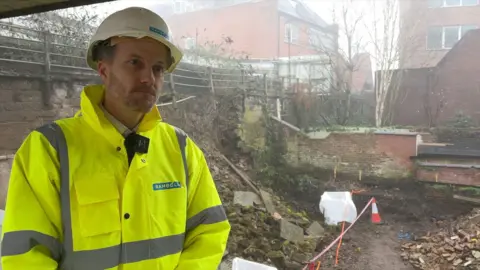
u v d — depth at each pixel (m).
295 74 10.52
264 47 12.14
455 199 6.30
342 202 5.83
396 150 7.39
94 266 0.95
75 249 0.94
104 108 1.11
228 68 9.87
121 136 1.04
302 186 8.21
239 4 12.46
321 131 8.63
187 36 10.99
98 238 0.95
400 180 7.16
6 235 0.90
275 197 7.98
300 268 5.33
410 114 7.43
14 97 4.16
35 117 4.37
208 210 1.18
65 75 4.86
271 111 9.70
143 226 1.01
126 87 1.03
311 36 11.33
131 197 1.01
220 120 8.95
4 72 4.05
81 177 0.97
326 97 9.35
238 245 5.66
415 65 7.77
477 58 6.42
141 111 1.05
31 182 0.94
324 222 6.93
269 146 9.05
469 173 6.25
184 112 7.98
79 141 1.02
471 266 4.68
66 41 5.10
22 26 4.57
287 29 12.19
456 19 7.45
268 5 12.16
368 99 8.62
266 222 6.73
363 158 7.92
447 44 7.53
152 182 1.06
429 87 7.07
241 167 8.57
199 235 1.14
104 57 1.06
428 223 6.22
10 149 4.00
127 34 1.01
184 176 1.15
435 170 6.64
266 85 9.81
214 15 12.70
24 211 0.91
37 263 0.88
